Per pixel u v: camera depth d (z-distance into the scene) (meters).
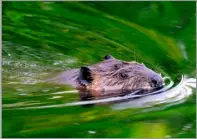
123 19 44.56
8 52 36.41
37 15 44.34
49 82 31.27
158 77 31.67
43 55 36.66
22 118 26.88
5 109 27.67
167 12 45.44
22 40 39.09
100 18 44.56
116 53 38.22
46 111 27.59
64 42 39.53
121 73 31.17
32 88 30.36
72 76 31.75
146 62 36.91
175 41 40.69
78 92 30.06
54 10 45.69
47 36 40.41
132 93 30.50
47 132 25.77
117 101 29.53
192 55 38.41
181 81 33.41
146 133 26.67
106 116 27.66
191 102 29.72
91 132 25.86
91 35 41.25
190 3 46.75
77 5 46.94
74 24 43.16
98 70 31.12
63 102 28.80
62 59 36.22
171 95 30.55
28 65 34.28
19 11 44.88
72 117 27.25
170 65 36.56
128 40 40.62
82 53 37.75
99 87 30.47
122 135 25.94
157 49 39.16
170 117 27.91
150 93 30.70
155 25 43.47
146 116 27.94
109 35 41.38
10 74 32.41
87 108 28.27
